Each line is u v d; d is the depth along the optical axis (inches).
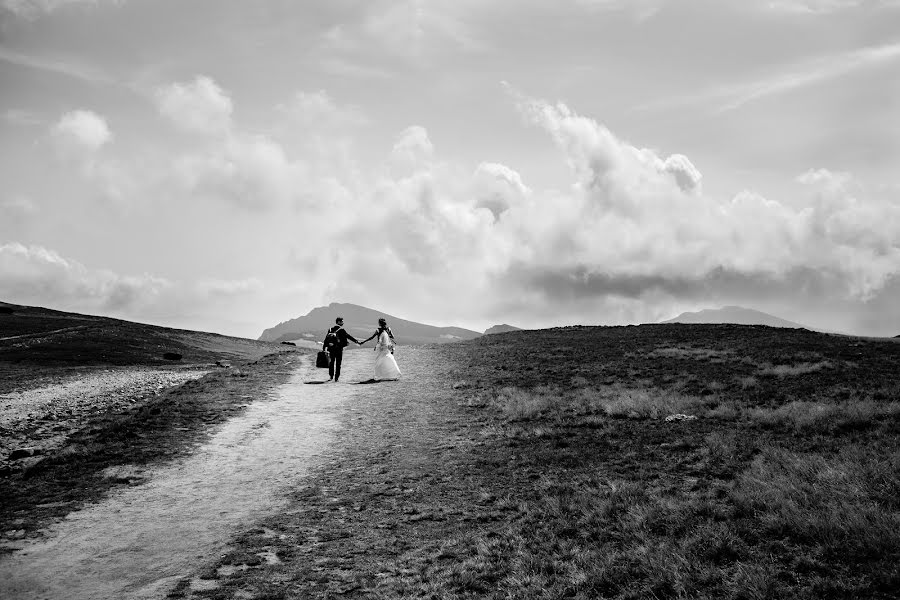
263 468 484.7
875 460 369.1
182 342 2353.6
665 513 323.9
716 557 263.7
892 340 1401.3
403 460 502.6
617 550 284.7
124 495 411.8
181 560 303.7
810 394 684.7
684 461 441.4
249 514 375.9
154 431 601.9
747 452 444.1
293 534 339.9
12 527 350.0
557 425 605.0
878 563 233.3
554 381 938.1
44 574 286.2
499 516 356.8
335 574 284.2
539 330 2246.6
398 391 887.7
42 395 1008.9
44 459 496.7
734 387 780.0
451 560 295.1
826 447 434.0
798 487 331.3
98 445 542.3
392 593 259.9
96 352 1868.8
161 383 1182.3
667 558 261.9
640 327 2075.5
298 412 722.8
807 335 1529.3
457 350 1659.7
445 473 457.7
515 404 719.7
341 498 406.0
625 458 464.4
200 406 741.3
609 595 245.0
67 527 350.3
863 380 759.7
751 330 1716.3
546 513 351.3
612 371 1024.2
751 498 326.0
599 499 364.5
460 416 682.8
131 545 323.9
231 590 267.1
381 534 337.1
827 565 241.4
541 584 256.7
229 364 1750.7
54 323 2561.5
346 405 772.0
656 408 643.5
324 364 1230.3
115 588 271.0
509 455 500.1
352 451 538.6
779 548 265.0
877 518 270.5
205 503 397.4
